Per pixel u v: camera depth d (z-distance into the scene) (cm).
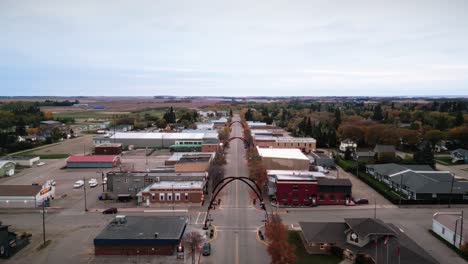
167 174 7700
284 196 6856
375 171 8794
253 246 4947
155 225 5241
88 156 10756
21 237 5172
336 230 5000
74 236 5350
